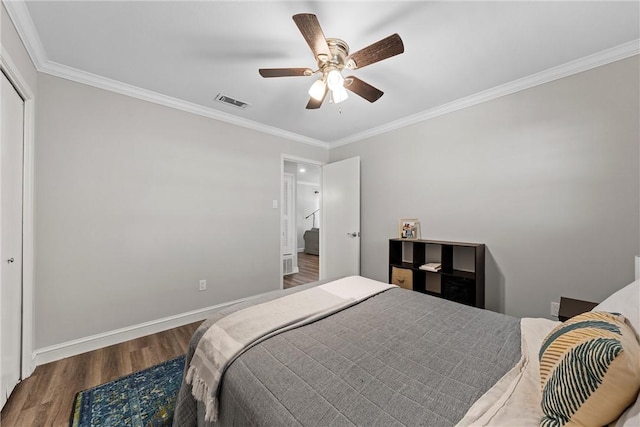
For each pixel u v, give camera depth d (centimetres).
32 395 162
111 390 167
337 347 111
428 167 295
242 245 319
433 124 290
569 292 206
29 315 180
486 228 251
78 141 212
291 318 136
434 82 229
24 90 167
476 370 96
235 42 177
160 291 256
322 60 159
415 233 302
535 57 193
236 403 92
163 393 165
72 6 145
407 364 100
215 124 296
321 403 80
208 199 290
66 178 207
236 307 154
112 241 229
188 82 229
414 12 151
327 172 407
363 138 367
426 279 298
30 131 179
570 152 205
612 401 57
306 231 785
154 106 252
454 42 177
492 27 162
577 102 201
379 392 84
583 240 200
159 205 255
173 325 262
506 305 238
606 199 191
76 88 211
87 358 204
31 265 181
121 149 233
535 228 222
